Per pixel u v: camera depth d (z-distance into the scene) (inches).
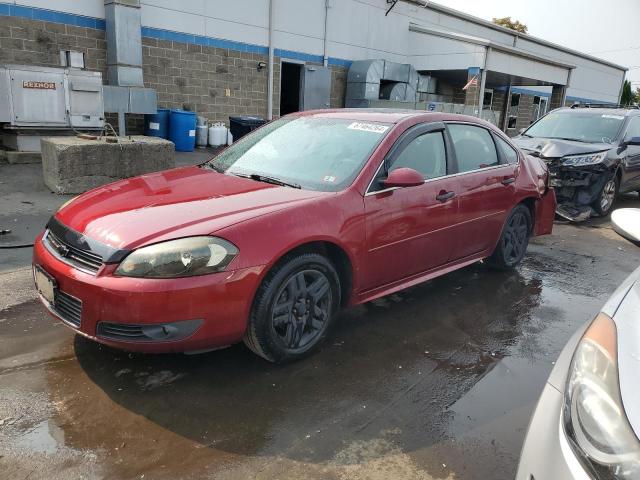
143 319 104.9
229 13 536.4
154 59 492.4
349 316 162.1
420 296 182.1
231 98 560.7
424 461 98.0
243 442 100.6
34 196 286.8
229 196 129.5
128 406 109.7
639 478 53.2
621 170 339.0
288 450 99.0
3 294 161.9
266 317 117.5
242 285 111.1
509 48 676.1
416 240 153.3
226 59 545.6
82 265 112.7
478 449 102.0
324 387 120.8
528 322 164.4
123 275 106.0
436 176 162.6
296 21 600.1
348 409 113.0
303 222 122.4
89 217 121.0
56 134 380.5
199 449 98.1
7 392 112.3
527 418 112.9
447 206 161.9
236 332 113.3
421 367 132.6
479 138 186.2
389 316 163.3
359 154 146.5
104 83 461.4
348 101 675.4
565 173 325.4
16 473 89.9
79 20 436.5
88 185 299.6
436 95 783.7
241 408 111.1
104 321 107.0
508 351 144.0
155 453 96.4
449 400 118.5
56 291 115.2
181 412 108.7
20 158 361.4
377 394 119.3
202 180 145.6
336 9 637.9
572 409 63.8
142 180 149.2
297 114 181.3
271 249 115.0
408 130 156.1
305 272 125.0
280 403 113.6
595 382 62.9
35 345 132.1
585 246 266.8
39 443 97.5
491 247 193.2
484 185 178.1
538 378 130.3
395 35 719.1
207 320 108.6
